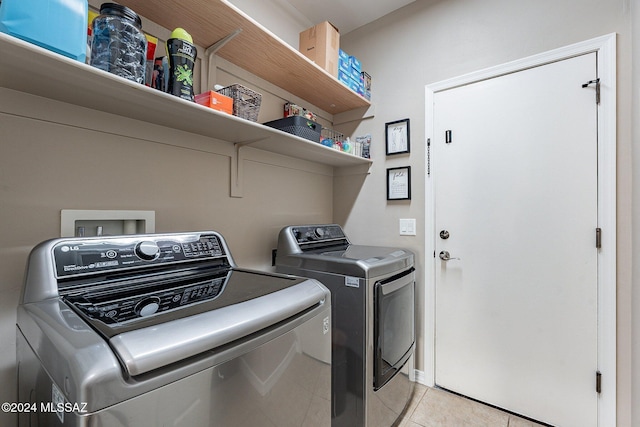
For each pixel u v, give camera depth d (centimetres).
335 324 145
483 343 179
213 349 61
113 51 87
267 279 101
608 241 144
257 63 163
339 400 144
